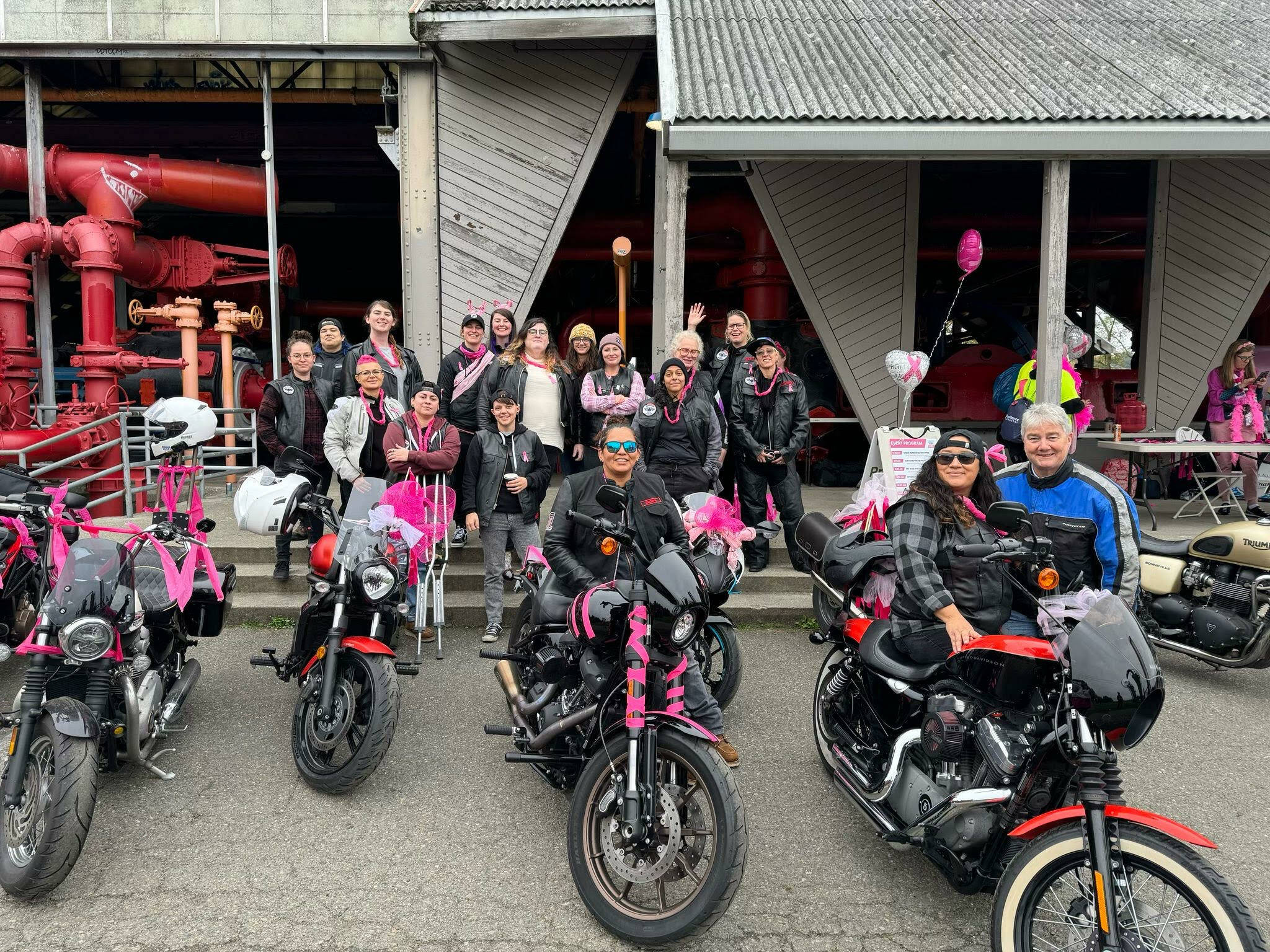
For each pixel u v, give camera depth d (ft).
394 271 56.49
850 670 12.09
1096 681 8.70
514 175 30.71
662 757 9.87
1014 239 41.88
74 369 41.55
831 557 13.79
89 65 40.60
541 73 30.37
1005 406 29.81
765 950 9.37
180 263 37.50
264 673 17.44
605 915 9.46
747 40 30.35
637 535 12.57
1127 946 7.78
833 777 11.84
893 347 35.22
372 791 12.82
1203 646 16.81
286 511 13.67
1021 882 8.24
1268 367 37.22
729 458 27.07
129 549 12.67
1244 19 33.86
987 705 9.99
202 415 13.82
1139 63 28.43
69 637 10.54
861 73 27.25
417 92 30.60
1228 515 30.04
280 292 43.27
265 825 11.78
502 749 14.26
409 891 10.31
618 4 27.78
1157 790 12.98
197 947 9.23
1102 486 11.76
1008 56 29.17
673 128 23.30
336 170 47.47
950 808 9.20
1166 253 34.94
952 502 10.76
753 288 37.91
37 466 29.07
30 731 10.45
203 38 30.22
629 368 21.74
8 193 48.67
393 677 12.55
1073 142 23.54
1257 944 7.14
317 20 30.12
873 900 10.30
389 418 19.15
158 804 12.28
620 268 26.27
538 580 13.73
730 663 15.38
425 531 14.43
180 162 34.94
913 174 34.45
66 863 9.71
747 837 9.08
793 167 34.19
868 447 38.37
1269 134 23.44
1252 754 14.25
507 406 18.58
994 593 10.66
